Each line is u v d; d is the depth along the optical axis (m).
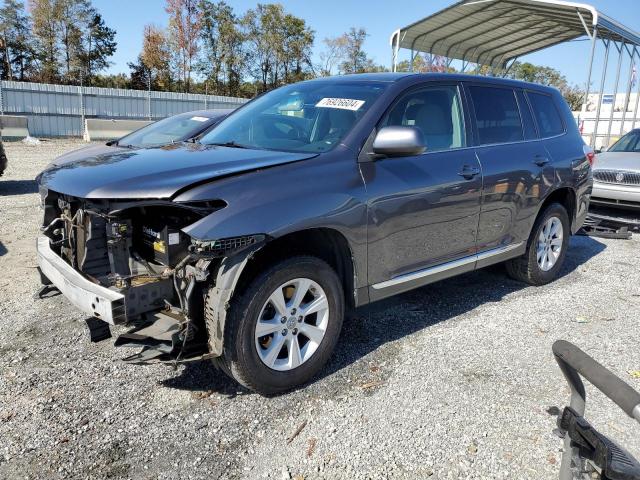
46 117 24.70
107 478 2.48
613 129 27.89
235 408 3.07
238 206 2.84
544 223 5.13
